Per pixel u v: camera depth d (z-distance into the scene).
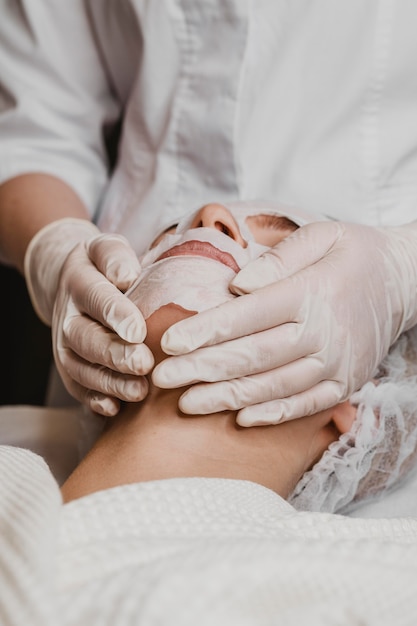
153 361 0.73
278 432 0.78
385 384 0.84
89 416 0.96
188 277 0.77
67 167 1.27
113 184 1.21
